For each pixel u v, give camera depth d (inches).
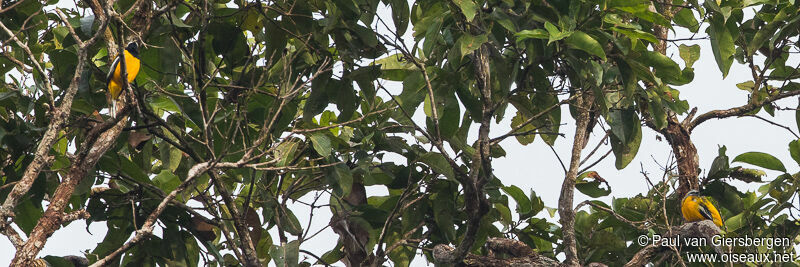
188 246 607.5
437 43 527.8
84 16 511.8
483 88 486.0
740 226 649.6
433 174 611.8
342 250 657.0
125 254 594.9
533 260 559.8
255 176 536.7
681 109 589.3
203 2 493.7
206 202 564.4
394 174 619.5
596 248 641.0
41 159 393.4
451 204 604.7
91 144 423.8
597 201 659.4
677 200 655.8
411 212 613.3
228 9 546.6
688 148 664.4
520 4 496.7
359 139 611.8
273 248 555.2
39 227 397.7
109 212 585.3
